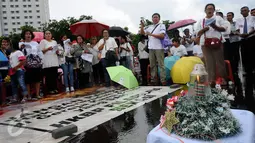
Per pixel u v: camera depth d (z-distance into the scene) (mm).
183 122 2475
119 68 8508
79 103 6227
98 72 10672
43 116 5121
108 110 5273
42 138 3777
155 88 7789
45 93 8383
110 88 8633
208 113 2490
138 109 5211
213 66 6703
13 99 7180
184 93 2887
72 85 8719
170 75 8586
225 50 8648
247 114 2916
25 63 7152
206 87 2627
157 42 8297
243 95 5656
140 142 3459
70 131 3885
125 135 3752
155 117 4586
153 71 8812
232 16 8828
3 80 7293
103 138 3662
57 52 8312
